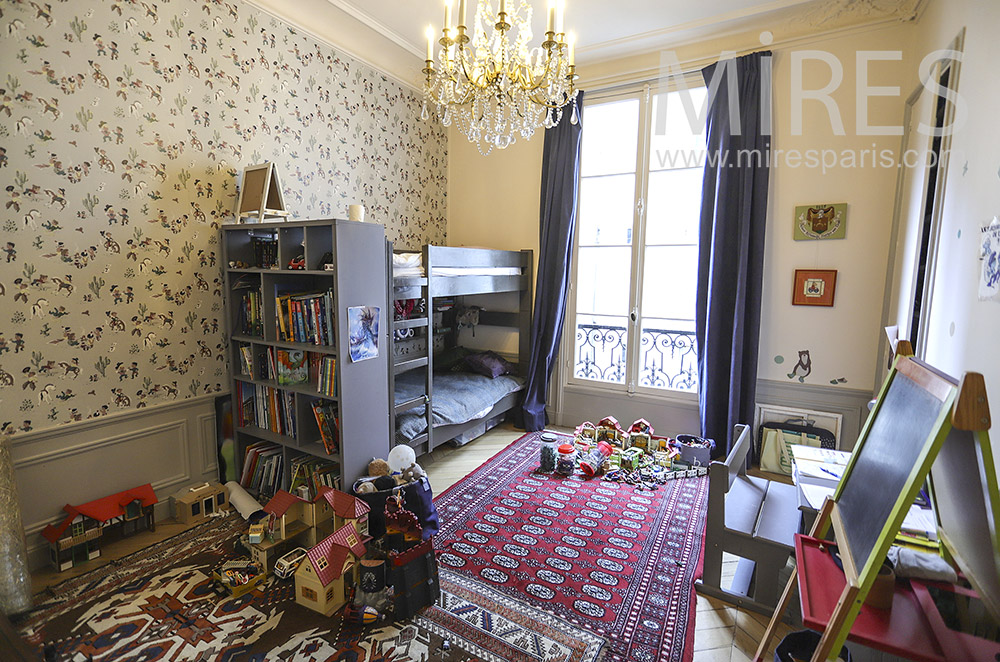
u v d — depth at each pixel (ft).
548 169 13.14
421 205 14.32
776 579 6.28
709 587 6.70
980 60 5.77
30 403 7.04
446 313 15.21
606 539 8.06
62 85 7.02
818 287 10.62
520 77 7.20
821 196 10.46
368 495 7.69
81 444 7.60
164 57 8.15
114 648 5.65
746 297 11.02
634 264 12.83
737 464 7.59
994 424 4.84
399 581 6.09
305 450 8.58
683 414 12.59
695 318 12.18
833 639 3.54
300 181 10.61
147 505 8.18
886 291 9.91
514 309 14.48
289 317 8.62
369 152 12.31
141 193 8.04
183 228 8.66
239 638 5.82
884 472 4.01
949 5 7.18
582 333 13.85
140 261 8.11
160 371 8.52
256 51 9.54
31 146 6.80
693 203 12.04
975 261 5.54
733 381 10.89
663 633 5.99
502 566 7.29
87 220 7.43
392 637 5.87
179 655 5.56
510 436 13.05
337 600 6.37
